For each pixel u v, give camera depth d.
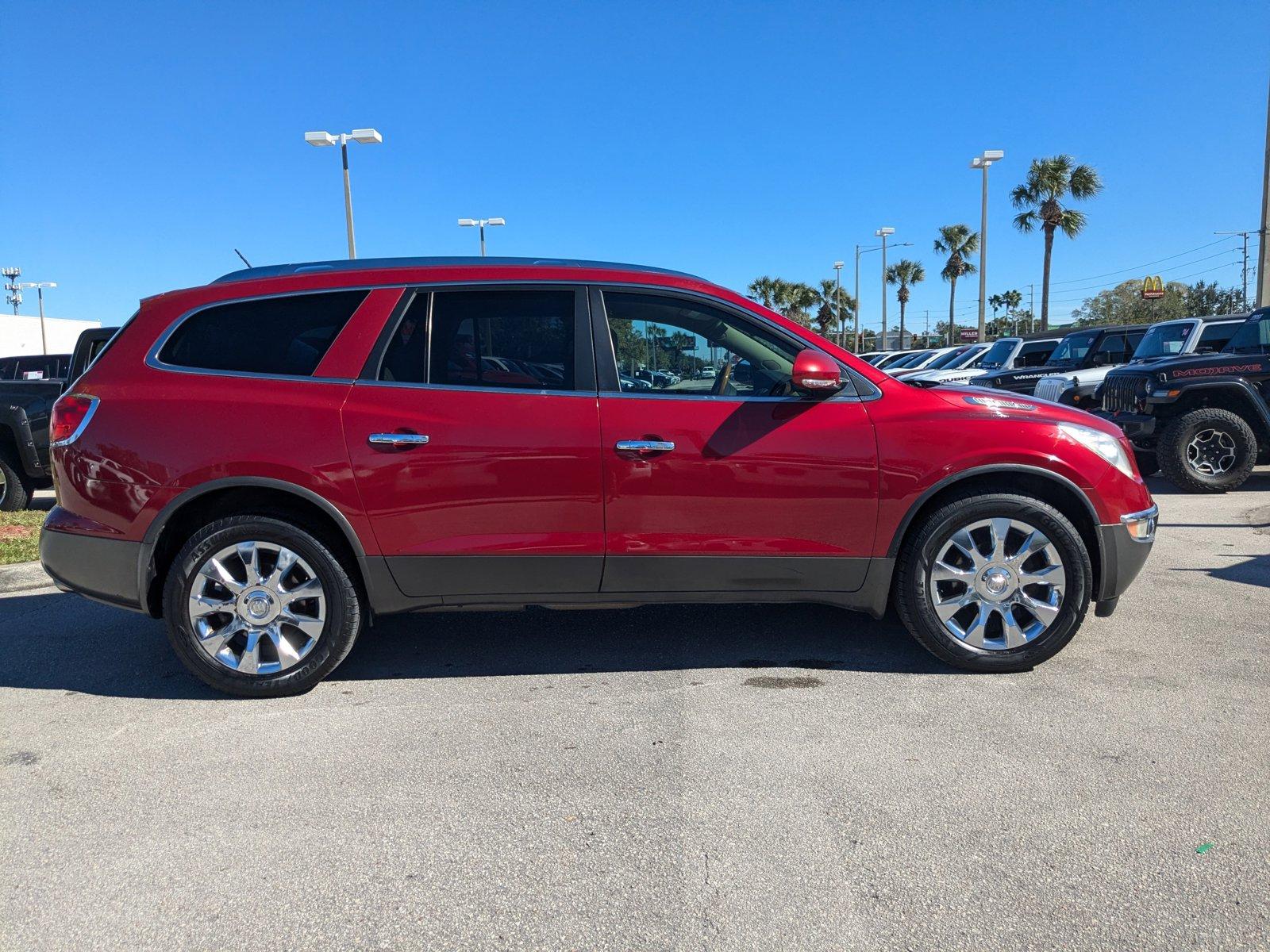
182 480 3.61
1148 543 3.88
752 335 3.80
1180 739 3.19
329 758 3.22
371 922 2.27
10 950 2.18
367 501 3.63
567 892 2.38
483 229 26.88
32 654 4.44
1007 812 2.73
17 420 8.41
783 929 2.21
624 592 3.79
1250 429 8.72
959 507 3.72
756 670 4.01
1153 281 40.09
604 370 3.73
